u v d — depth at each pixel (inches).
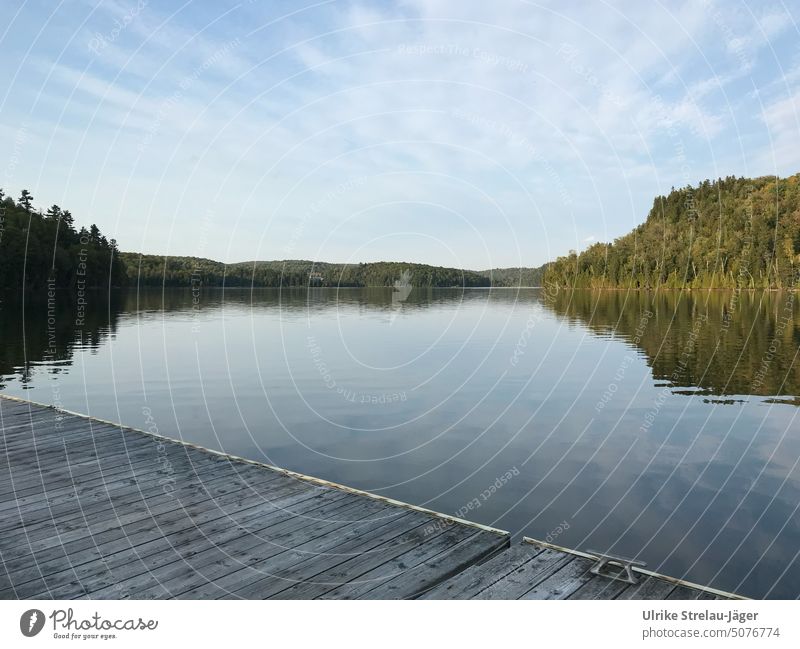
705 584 140.9
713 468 229.0
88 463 185.0
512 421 310.7
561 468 230.4
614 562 116.6
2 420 239.5
